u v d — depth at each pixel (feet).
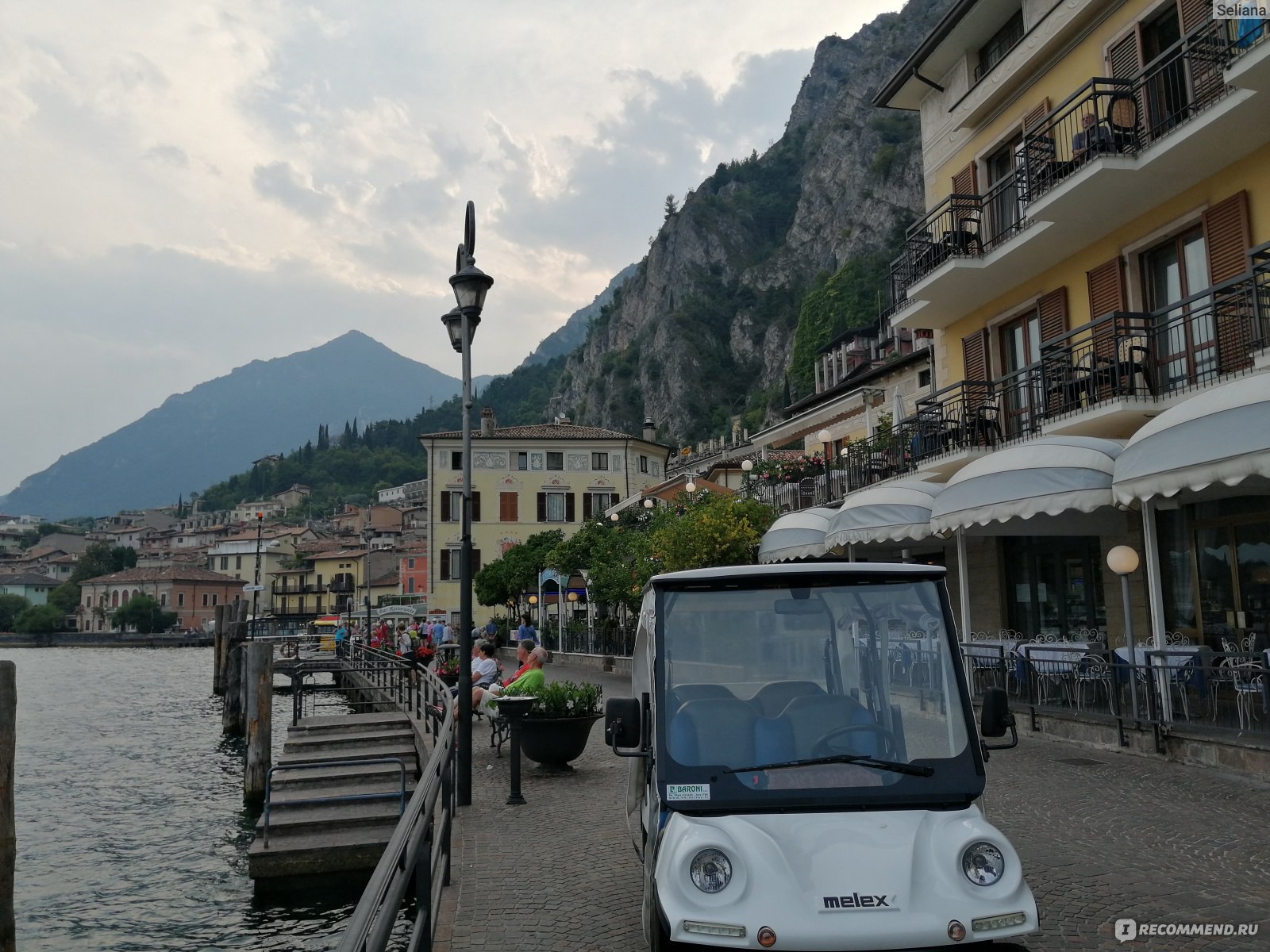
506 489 218.59
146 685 192.13
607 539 117.08
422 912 17.34
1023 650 50.60
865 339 192.54
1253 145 45.39
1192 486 34.76
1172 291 51.67
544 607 140.67
